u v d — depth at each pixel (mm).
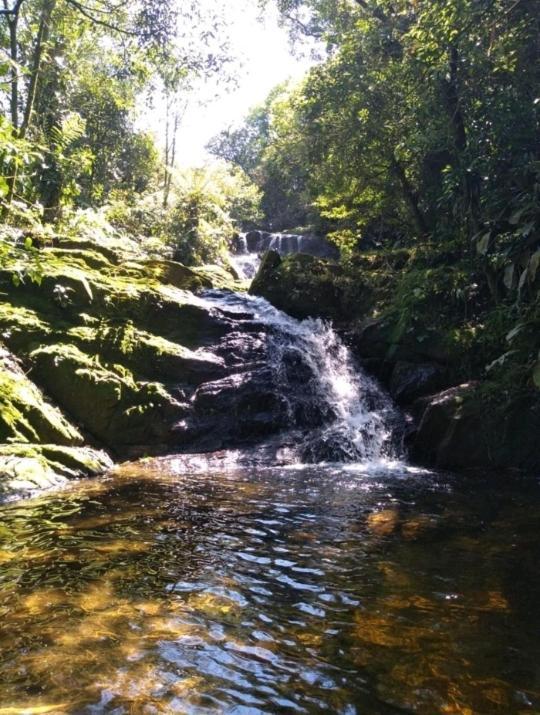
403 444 6789
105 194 16562
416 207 11094
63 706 2068
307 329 8805
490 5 6055
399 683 2277
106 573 3266
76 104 15180
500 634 2662
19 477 4996
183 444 6625
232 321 8289
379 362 8266
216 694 2182
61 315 7363
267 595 3041
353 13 11797
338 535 3984
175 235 15508
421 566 3451
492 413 6281
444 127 7566
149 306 7855
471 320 7965
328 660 2434
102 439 6426
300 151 12109
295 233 21750
